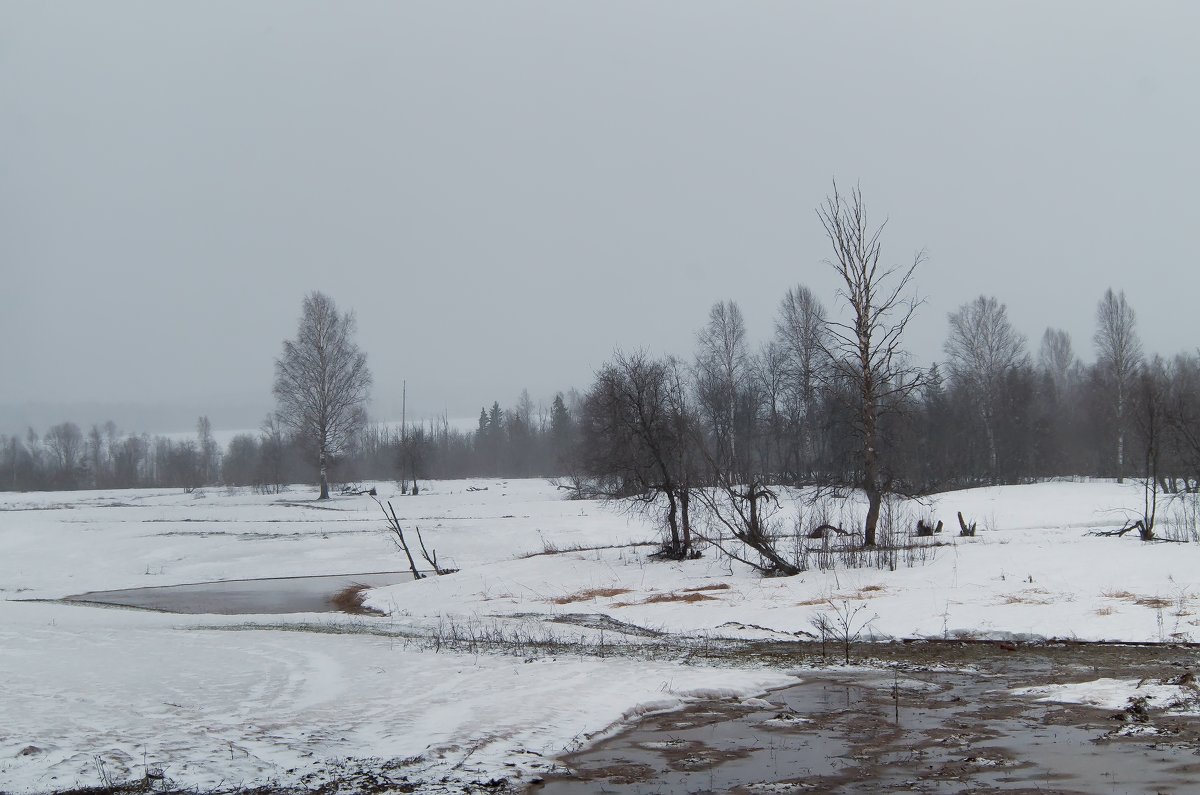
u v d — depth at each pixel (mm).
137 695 13039
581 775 9461
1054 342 94125
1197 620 17234
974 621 18453
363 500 66562
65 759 9578
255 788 8812
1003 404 65375
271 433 98750
